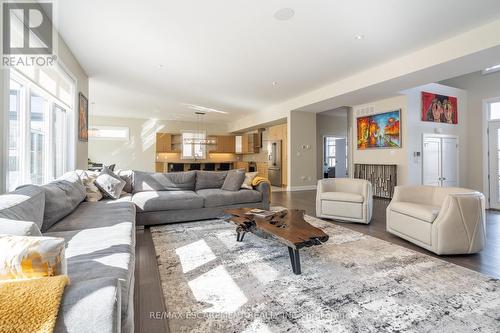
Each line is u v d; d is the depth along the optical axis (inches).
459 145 254.1
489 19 120.9
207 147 446.0
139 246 112.5
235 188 174.7
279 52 155.9
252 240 120.2
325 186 167.9
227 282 80.1
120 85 223.0
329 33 133.3
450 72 158.2
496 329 58.7
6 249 32.6
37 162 123.4
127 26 125.0
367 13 115.2
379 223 153.6
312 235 87.7
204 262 95.3
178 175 180.2
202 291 74.9
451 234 100.6
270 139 379.9
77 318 28.7
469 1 106.9
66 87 155.2
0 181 80.1
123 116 385.4
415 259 98.7
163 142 411.2
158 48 149.8
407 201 129.5
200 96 263.3
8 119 83.7
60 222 86.1
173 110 339.3
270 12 114.3
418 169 232.4
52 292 29.2
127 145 392.5
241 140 448.1
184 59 165.9
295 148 295.0
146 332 57.4
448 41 140.2
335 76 200.5
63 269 35.2
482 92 244.8
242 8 111.3
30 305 27.7
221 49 151.5
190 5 108.6
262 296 72.2
